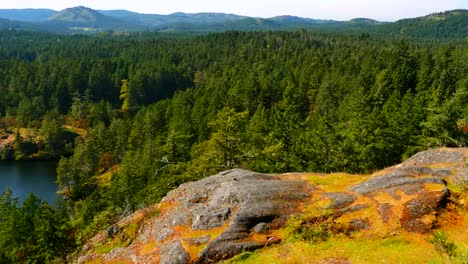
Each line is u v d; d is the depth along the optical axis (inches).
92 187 2955.2
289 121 1704.0
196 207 729.6
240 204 691.4
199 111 3203.7
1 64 5949.8
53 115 4424.2
